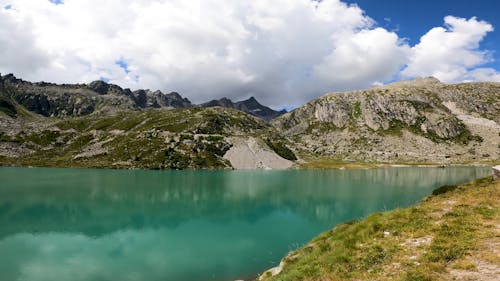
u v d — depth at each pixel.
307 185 131.50
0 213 71.56
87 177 155.00
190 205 86.81
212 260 42.72
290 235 56.22
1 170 193.62
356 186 128.62
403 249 18.62
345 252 20.44
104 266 40.44
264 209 80.88
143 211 77.88
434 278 14.20
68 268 39.66
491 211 21.98
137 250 47.19
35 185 121.38
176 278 36.47
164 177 165.62
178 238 54.06
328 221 67.12
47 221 65.00
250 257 44.00
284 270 23.20
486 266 14.43
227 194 106.88
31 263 41.25
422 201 31.00
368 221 25.58
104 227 61.31
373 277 16.11
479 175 178.62
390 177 170.12
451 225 20.38
